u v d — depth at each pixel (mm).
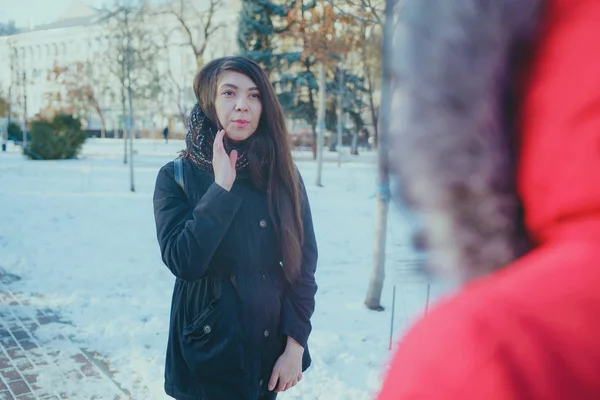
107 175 18656
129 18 22250
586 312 335
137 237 8594
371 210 11672
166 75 45344
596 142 336
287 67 24703
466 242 410
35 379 3824
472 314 360
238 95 1853
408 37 408
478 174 388
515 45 371
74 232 8781
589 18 347
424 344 373
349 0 5086
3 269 6504
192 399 1865
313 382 3771
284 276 1913
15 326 4777
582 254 352
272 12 23297
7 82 47375
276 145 1891
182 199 1886
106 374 3914
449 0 388
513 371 332
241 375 1814
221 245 1808
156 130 58406
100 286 5973
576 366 328
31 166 21531
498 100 379
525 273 370
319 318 4996
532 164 372
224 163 1750
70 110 49312
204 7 30578
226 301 1808
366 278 6449
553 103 356
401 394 366
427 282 462
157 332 4684
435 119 395
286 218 1858
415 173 416
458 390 341
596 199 345
